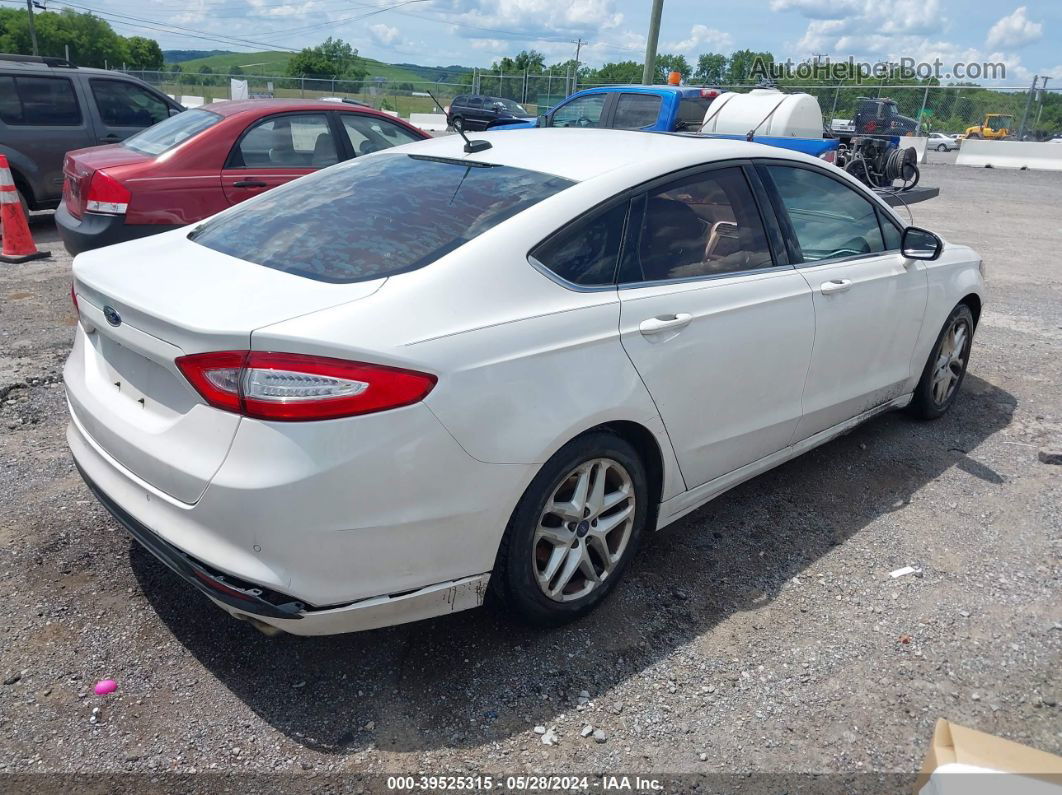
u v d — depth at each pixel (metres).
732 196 3.38
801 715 2.59
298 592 2.28
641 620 3.03
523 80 31.62
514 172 3.06
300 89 36.47
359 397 2.22
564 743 2.46
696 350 3.04
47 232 9.53
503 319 2.53
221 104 7.18
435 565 2.47
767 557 3.48
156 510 2.45
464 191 2.96
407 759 2.38
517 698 2.63
